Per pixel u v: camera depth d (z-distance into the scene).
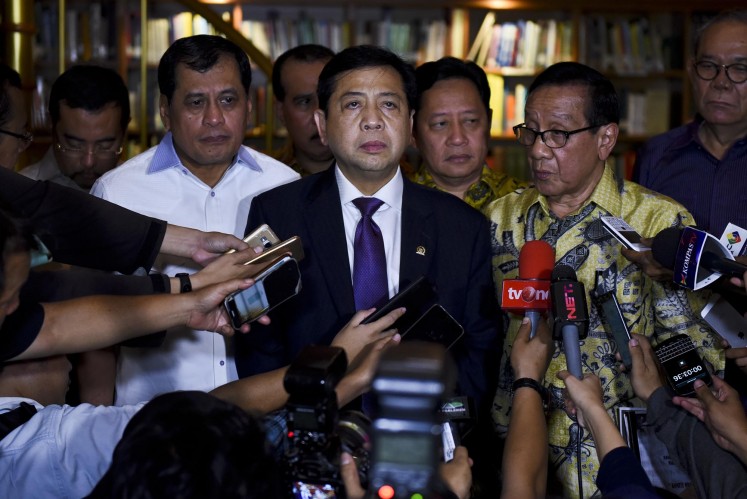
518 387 1.89
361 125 2.17
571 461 2.28
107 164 3.21
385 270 2.21
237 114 2.47
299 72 3.32
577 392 1.72
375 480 1.04
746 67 2.82
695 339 2.27
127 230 2.16
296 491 1.33
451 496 1.14
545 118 2.29
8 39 4.11
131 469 1.10
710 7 5.95
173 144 2.55
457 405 1.94
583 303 1.80
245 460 1.13
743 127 2.89
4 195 2.06
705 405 1.84
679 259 1.98
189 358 2.49
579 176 2.30
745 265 1.90
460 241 2.27
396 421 1.03
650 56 6.04
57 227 2.10
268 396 1.85
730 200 2.94
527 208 2.40
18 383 1.81
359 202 2.24
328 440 1.34
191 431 1.12
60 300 2.00
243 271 2.12
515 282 2.03
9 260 1.46
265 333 2.21
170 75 2.45
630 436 2.02
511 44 5.98
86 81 3.13
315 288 2.21
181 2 4.62
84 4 5.79
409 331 2.01
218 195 2.56
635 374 1.97
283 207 2.29
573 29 5.98
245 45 4.75
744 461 1.80
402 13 6.13
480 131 2.91
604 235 2.32
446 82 2.90
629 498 1.41
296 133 3.38
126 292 2.05
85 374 2.62
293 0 5.90
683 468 1.95
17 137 2.67
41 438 1.56
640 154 3.14
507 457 1.76
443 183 3.00
